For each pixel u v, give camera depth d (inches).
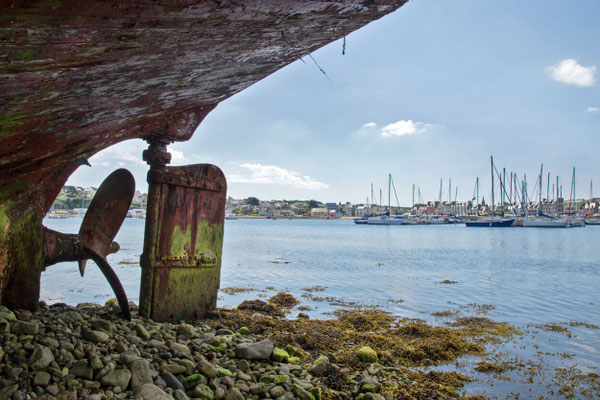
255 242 1600.6
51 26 75.0
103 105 140.4
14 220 183.9
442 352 261.0
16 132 127.1
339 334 273.0
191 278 250.2
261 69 163.2
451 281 614.5
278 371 187.0
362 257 1000.9
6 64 83.8
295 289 514.6
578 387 218.5
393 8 114.0
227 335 217.6
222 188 266.8
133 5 77.2
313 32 123.6
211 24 97.9
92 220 222.5
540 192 3799.2
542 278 663.1
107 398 132.9
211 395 154.0
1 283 181.5
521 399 203.3
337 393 180.1
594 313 402.6
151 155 231.0
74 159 195.0
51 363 139.2
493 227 3720.5
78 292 435.8
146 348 176.4
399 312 394.0
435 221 4884.4
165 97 165.5
